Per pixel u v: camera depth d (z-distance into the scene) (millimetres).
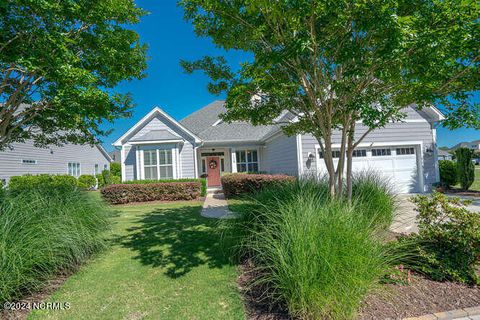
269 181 10078
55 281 3635
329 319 2418
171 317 2734
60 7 4391
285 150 12805
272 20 3211
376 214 4559
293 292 2516
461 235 3229
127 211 9219
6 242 3180
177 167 13555
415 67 2908
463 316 2545
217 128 17406
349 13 2703
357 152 11773
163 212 8844
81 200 5305
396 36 2541
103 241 5043
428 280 3139
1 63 4496
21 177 14453
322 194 4605
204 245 5035
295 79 4180
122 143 13648
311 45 3072
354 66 3119
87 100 4992
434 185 12148
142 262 4281
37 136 7781
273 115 5348
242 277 3609
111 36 5617
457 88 3559
